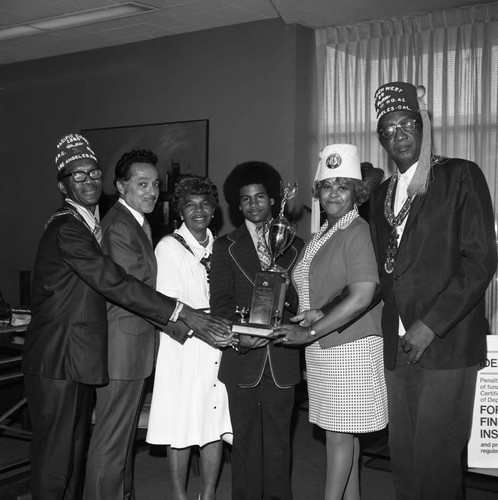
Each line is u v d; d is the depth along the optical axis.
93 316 2.84
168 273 3.06
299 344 2.71
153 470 4.15
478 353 2.55
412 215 2.56
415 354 2.45
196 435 3.09
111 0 5.95
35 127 8.09
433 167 2.56
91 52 7.61
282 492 2.90
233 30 6.70
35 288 2.89
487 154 5.91
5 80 8.30
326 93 6.59
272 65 6.48
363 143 6.43
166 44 7.11
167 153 7.09
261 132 6.56
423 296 2.51
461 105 6.02
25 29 6.83
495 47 5.88
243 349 2.85
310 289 2.81
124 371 2.96
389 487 3.86
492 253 2.44
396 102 2.57
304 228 6.46
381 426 2.75
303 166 6.50
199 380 3.12
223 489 3.79
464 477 3.77
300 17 6.23
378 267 2.71
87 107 7.69
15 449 4.54
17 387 4.66
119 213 3.07
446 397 2.51
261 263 2.93
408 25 6.21
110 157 7.46
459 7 5.96
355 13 6.12
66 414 2.81
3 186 8.39
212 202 3.16
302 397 5.64
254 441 2.90
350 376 2.72
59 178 2.97
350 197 2.80
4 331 3.88
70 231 2.80
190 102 6.98
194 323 2.88
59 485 2.81
